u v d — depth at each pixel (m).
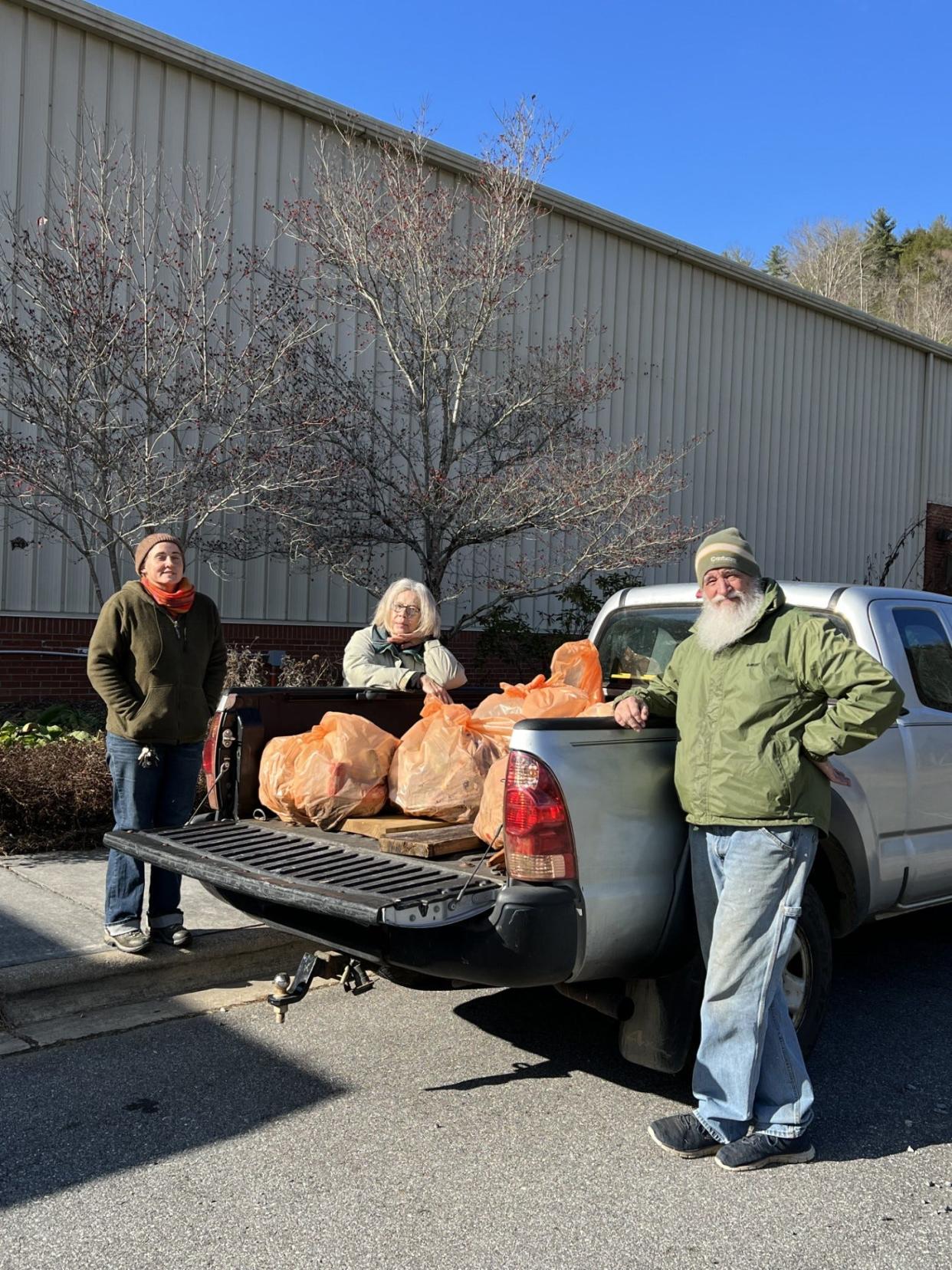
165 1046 4.48
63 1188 3.33
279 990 3.88
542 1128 3.83
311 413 10.07
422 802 4.26
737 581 3.61
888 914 5.14
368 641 5.44
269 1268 2.94
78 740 8.35
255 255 10.71
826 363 19.36
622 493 11.34
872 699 3.37
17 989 4.74
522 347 14.16
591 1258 3.02
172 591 4.98
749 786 3.51
